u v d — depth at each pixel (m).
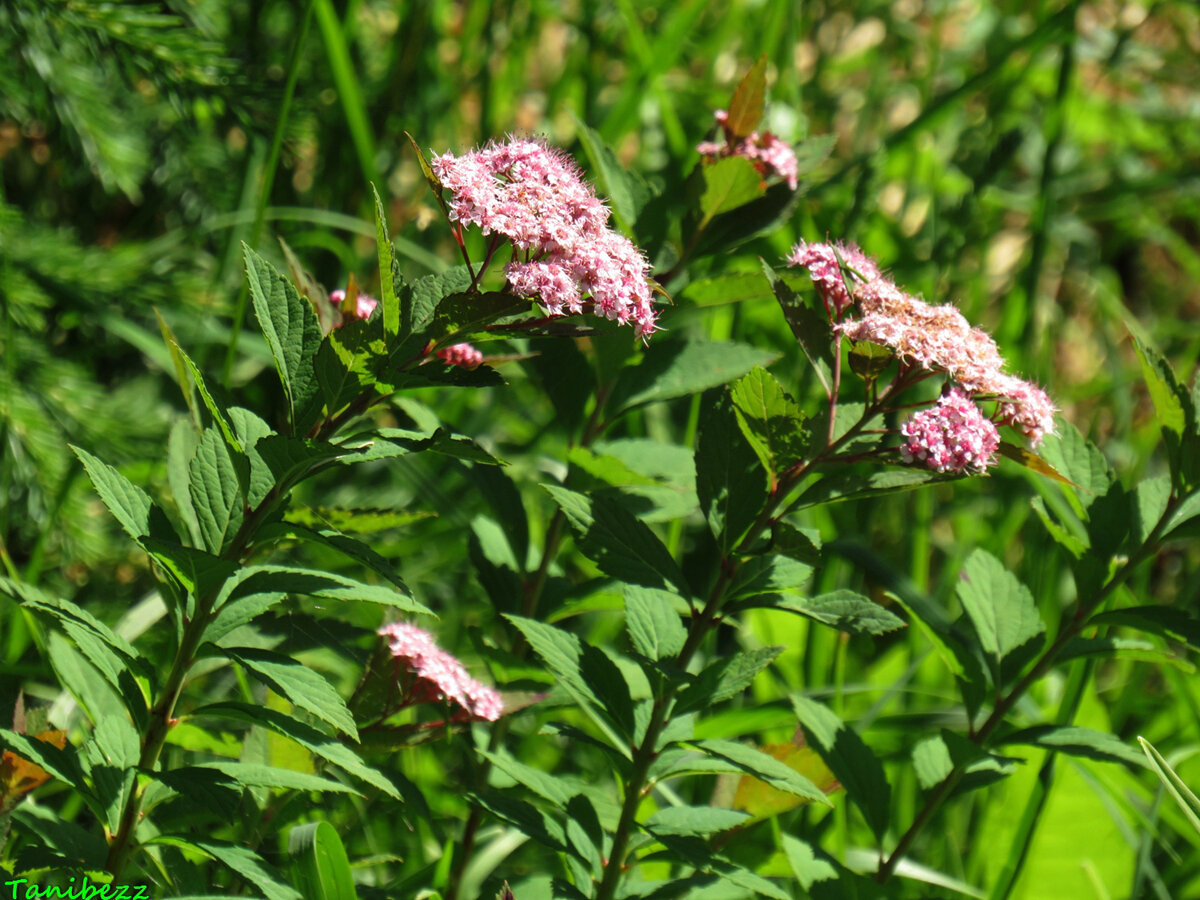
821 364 1.02
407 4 1.43
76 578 1.21
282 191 1.34
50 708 1.10
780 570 1.04
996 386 1.01
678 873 1.13
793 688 1.25
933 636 1.09
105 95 1.20
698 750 1.04
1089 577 1.08
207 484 1.01
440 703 1.08
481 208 0.98
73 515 1.17
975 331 1.02
